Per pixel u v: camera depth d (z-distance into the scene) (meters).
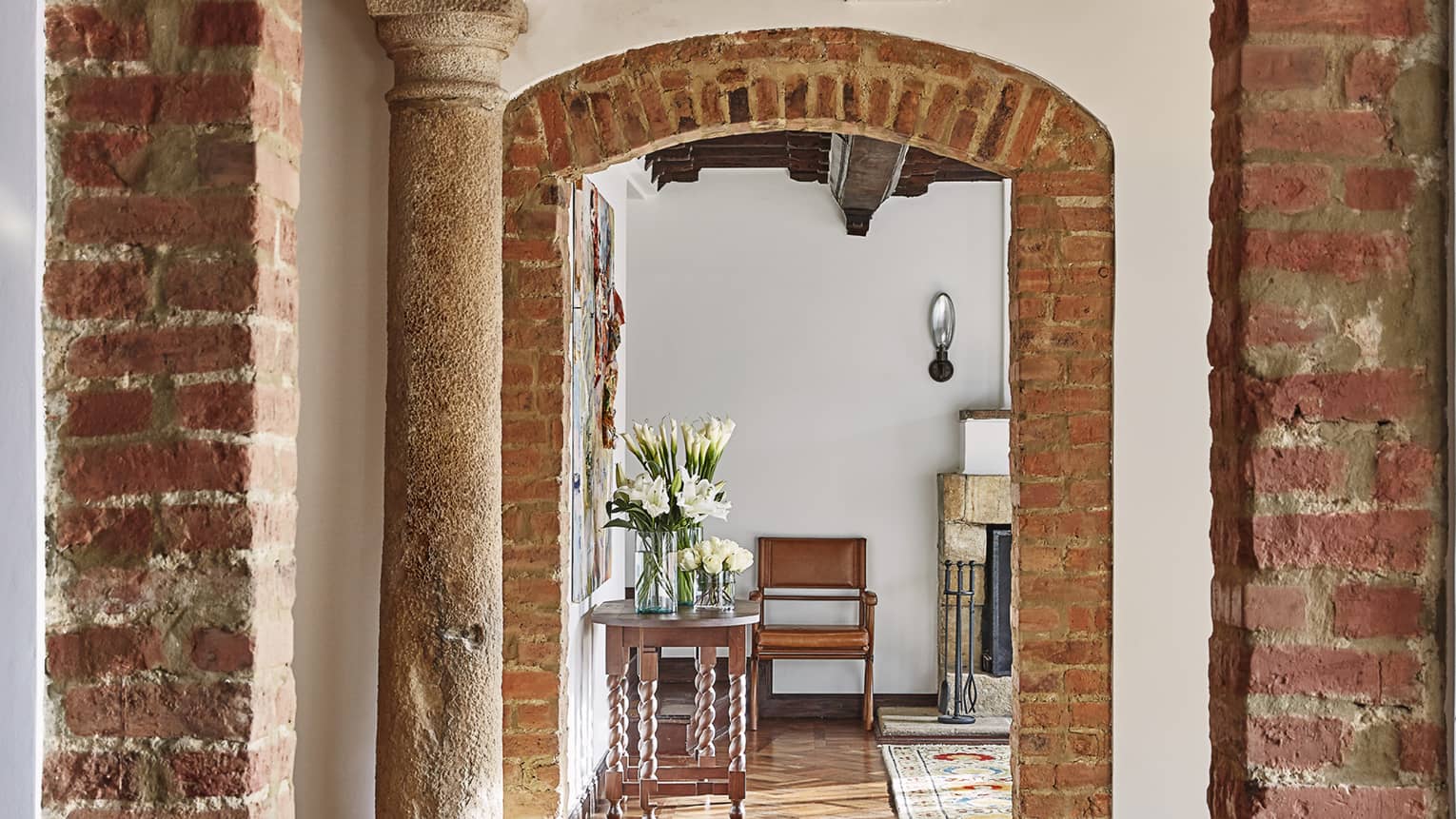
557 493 3.95
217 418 1.74
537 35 3.77
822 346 8.80
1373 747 1.64
